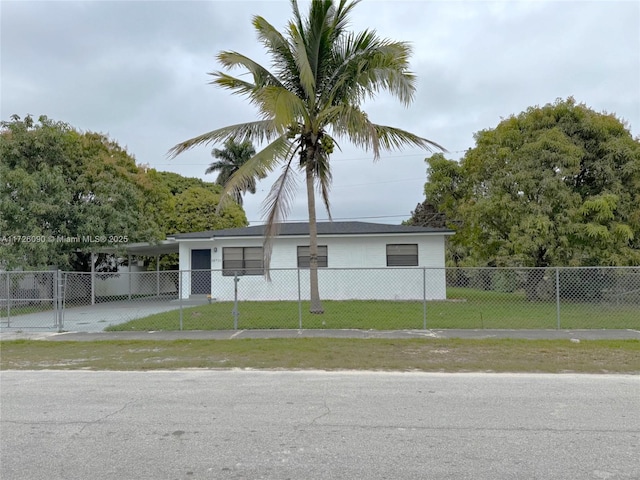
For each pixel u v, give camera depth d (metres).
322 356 8.47
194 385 6.65
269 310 15.42
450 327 11.56
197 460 3.93
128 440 4.43
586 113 17.88
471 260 20.72
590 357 8.23
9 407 5.59
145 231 20.77
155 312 15.79
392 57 12.71
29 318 14.91
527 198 17.14
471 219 19.19
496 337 10.12
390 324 12.09
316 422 4.91
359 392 6.16
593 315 13.48
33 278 17.73
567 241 16.03
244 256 20.08
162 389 6.43
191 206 32.69
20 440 4.45
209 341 10.07
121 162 23.09
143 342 10.13
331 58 13.35
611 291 15.76
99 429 4.75
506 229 18.52
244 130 13.31
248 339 10.19
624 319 12.67
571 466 3.76
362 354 8.61
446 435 4.49
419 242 19.50
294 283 19.77
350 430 4.65
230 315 14.17
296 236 19.42
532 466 3.76
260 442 4.34
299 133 13.71
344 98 13.55
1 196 16.92
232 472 3.69
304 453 4.06
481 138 20.22
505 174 17.58
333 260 19.80
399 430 4.64
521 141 18.14
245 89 13.57
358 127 12.23
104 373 7.56
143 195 24.33
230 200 12.81
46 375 7.47
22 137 18.03
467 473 3.63
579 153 16.61
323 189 14.57
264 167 12.62
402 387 6.42
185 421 4.98
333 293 19.67
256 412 5.29
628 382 6.67
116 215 19.44
